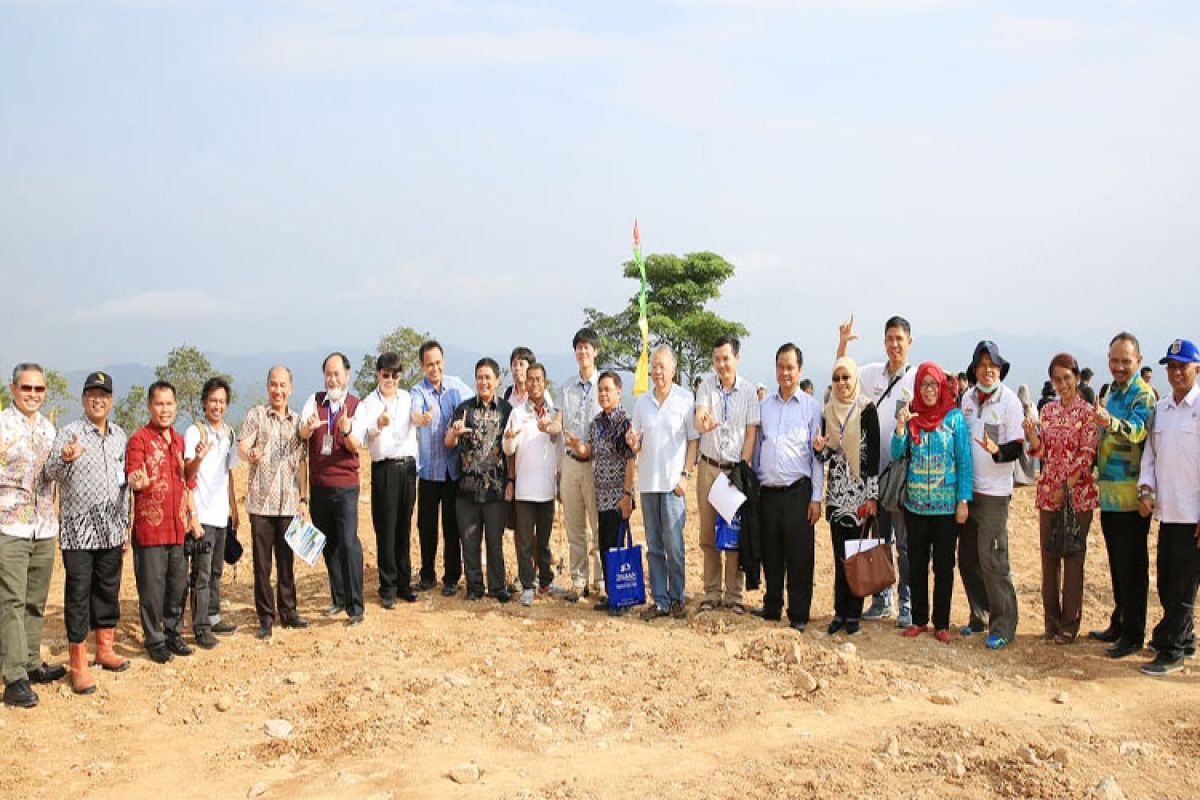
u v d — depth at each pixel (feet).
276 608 29.58
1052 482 27.48
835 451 27.84
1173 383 25.07
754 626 27.89
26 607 23.57
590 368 31.81
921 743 20.07
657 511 29.37
